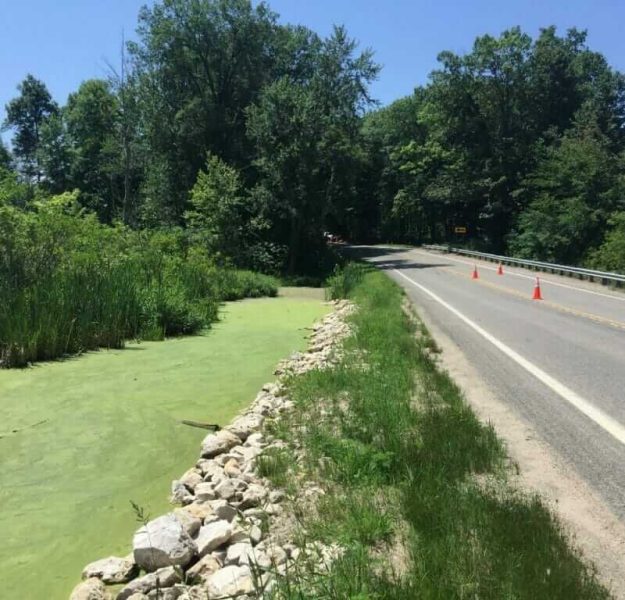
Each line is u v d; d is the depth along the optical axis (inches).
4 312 436.1
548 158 2251.5
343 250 2559.1
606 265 1476.4
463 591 127.6
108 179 2437.3
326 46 1785.2
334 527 161.8
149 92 1766.7
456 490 177.2
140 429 281.4
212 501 189.0
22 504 204.4
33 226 561.3
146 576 145.5
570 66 2687.0
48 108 3184.1
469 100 2613.2
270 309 811.4
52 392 344.2
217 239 1396.4
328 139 1643.7
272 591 127.8
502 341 475.8
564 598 126.7
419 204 2923.2
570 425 258.5
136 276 626.5
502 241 2491.4
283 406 292.2
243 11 1760.6
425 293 903.7
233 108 1836.9
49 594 151.8
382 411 250.8
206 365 420.5
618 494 188.7
